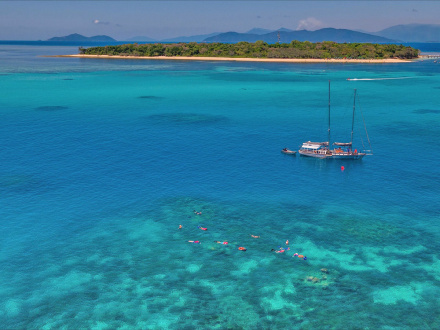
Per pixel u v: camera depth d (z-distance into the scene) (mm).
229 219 53719
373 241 47969
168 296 38469
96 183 65312
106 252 45750
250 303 37469
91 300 37969
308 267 42906
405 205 57531
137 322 35219
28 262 43656
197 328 34438
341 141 92250
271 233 50031
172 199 59750
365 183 66250
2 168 71062
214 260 44250
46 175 68312
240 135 96562
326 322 35062
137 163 75500
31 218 53156
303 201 59219
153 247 46844
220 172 71375
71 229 50656
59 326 34812
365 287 39562
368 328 34375
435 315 35875
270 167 74438
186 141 90812
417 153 82312
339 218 53812
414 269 42438
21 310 36656
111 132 97312
